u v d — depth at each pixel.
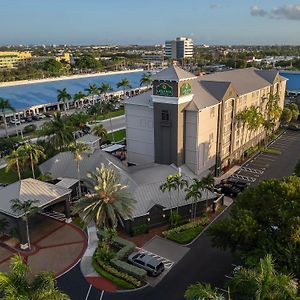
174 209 56.81
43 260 47.59
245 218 38.91
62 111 139.12
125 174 60.06
